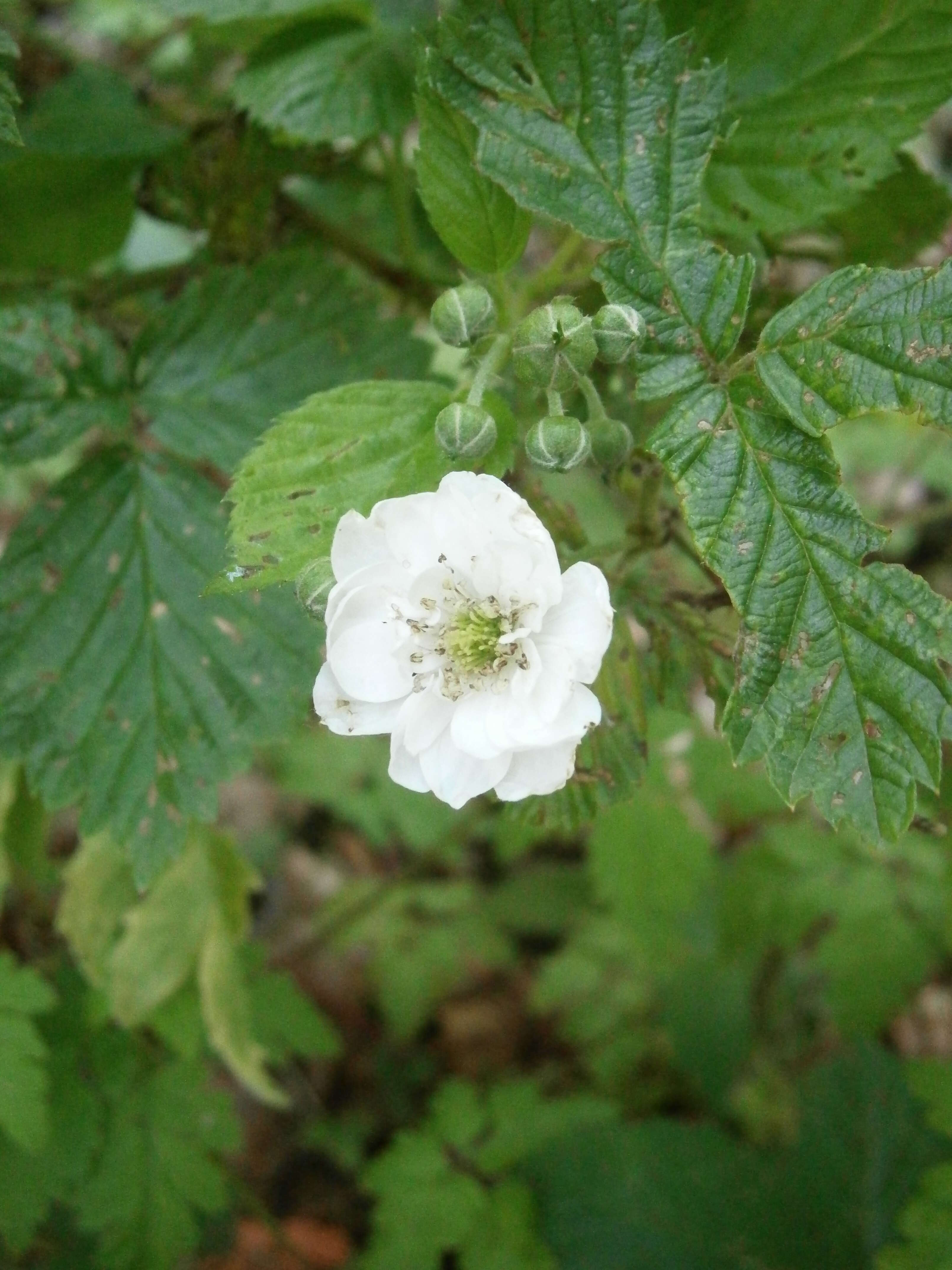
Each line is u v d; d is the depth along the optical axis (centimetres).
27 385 18
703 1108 30
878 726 12
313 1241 30
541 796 15
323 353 19
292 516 13
